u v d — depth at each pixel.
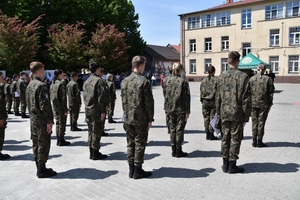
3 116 5.75
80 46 27.86
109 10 33.16
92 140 5.59
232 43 37.25
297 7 32.09
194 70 41.50
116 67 31.08
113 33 28.91
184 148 6.34
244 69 20.31
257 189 4.04
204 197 3.81
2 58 21.22
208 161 5.39
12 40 20.77
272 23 33.94
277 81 34.28
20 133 8.48
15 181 4.59
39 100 4.41
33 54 22.58
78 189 4.21
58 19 27.64
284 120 9.66
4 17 21.28
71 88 8.30
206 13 39.16
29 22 26.11
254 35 35.38
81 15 29.47
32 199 3.92
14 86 12.16
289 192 3.92
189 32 41.19
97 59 29.12
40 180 4.61
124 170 5.01
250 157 5.54
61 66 26.81
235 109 4.45
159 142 6.97
